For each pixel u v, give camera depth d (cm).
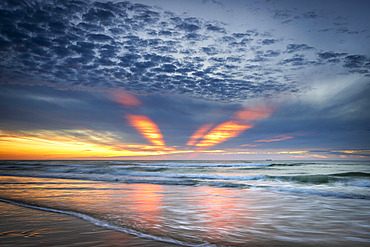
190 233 479
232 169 3064
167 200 896
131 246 397
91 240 429
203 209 731
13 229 502
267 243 421
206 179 1809
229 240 437
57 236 452
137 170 2866
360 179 1591
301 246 407
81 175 2139
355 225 548
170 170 2836
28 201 851
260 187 1300
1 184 1452
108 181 1647
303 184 1431
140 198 936
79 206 765
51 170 2775
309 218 618
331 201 884
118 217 617
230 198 948
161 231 492
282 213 679
